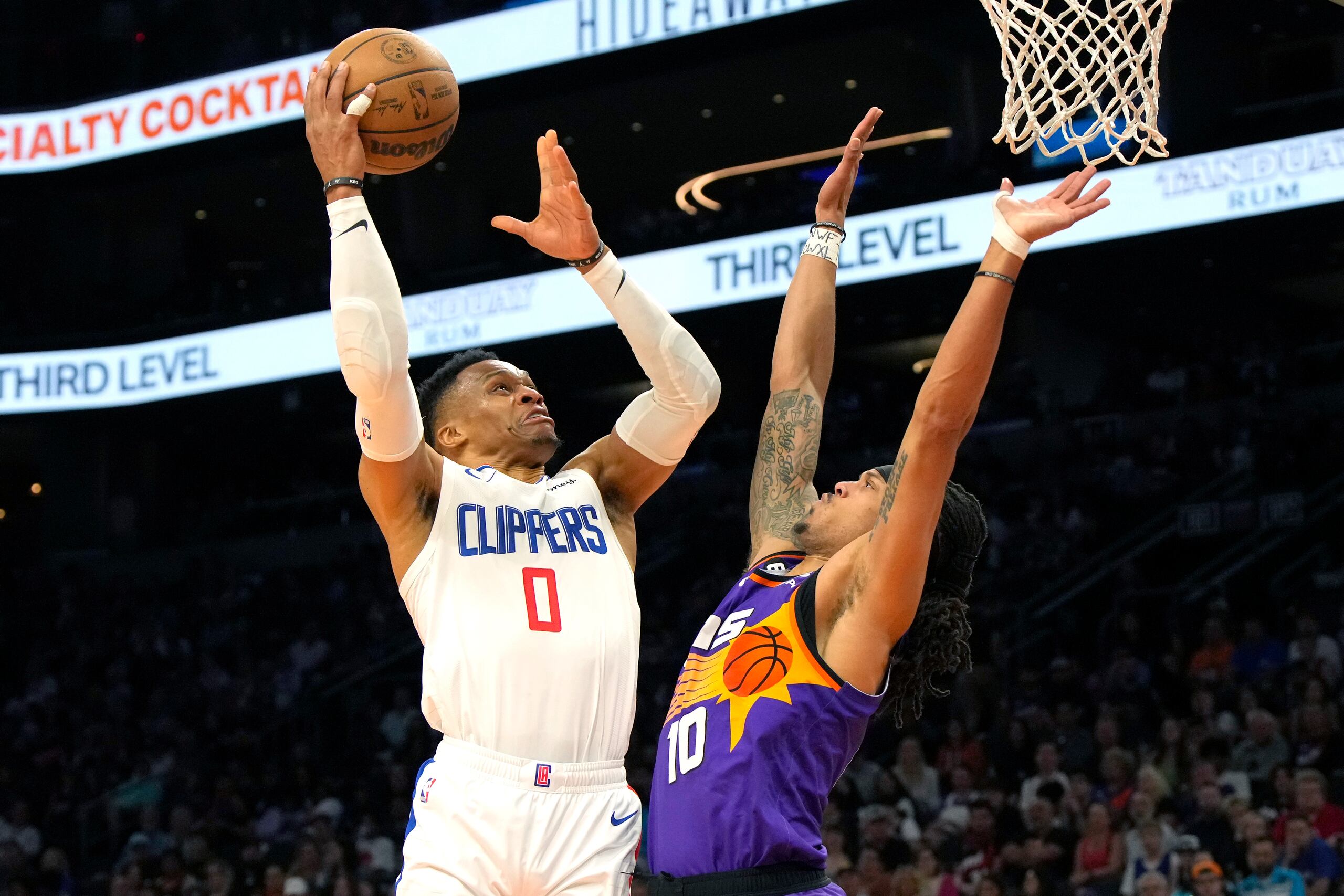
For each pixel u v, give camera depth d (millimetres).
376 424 2869
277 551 20406
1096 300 17469
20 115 18094
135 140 17641
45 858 13617
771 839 2693
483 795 2865
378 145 2980
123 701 17156
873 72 16422
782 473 3262
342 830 12984
